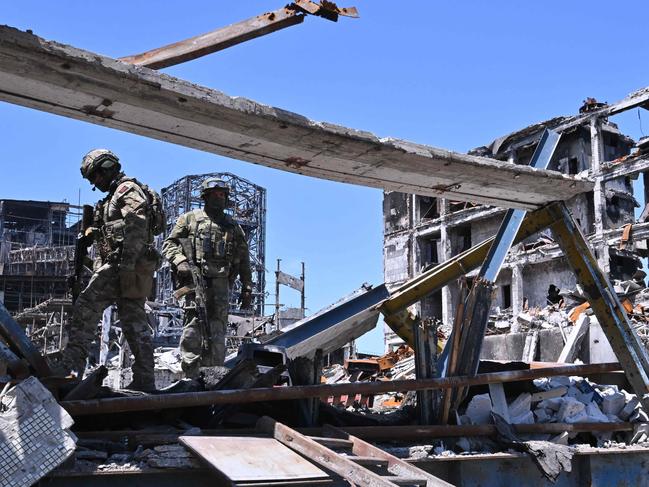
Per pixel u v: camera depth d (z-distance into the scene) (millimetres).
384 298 8477
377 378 18000
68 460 3992
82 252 6297
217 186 8086
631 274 38719
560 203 6953
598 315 7066
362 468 4094
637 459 6363
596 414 6801
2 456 3631
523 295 42219
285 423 5609
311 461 4375
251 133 4871
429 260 51594
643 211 38656
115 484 4055
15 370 4727
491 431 6051
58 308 29062
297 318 27469
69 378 4848
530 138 43281
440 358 6809
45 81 4109
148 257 5969
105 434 4633
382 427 5613
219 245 7945
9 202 57531
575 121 41062
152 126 4785
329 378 17484
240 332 24812
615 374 7945
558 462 5707
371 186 6227
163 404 4672
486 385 7062
